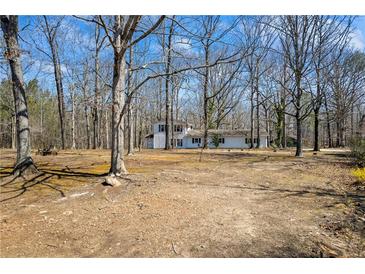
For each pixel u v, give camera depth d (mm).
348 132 38656
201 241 3459
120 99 7590
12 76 7594
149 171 8578
